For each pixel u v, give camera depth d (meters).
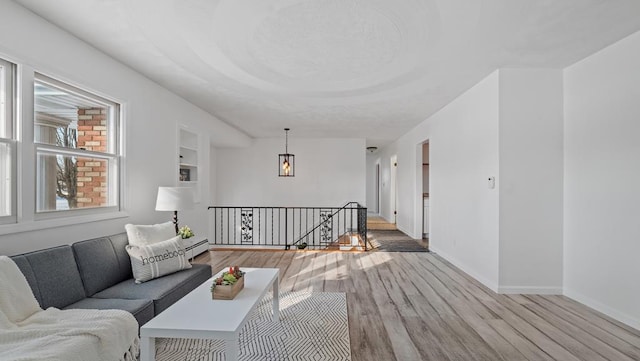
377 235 7.57
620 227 2.84
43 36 2.44
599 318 2.91
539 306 3.19
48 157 2.62
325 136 8.14
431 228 5.84
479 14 2.40
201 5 2.30
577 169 3.33
